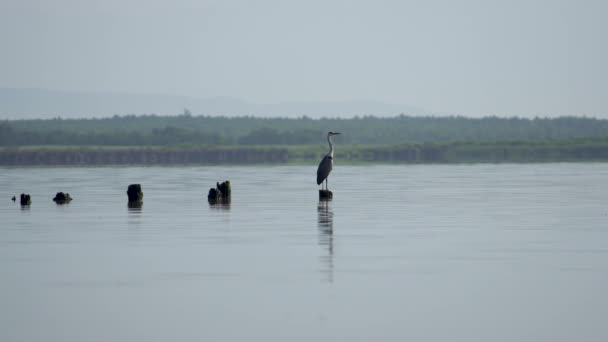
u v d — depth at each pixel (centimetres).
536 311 1492
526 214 3058
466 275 1800
